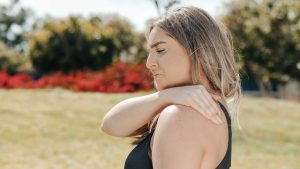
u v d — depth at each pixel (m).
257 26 33.19
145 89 16.69
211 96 1.86
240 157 9.84
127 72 16.89
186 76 1.88
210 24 1.91
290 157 10.33
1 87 16.91
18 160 8.50
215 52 1.89
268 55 33.53
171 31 1.86
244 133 12.05
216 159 1.78
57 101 13.59
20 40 71.56
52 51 33.84
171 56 1.87
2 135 10.09
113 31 35.75
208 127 1.75
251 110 14.52
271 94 38.25
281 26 32.75
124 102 2.03
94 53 34.31
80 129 11.18
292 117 14.54
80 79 18.39
